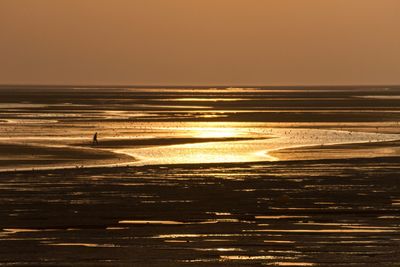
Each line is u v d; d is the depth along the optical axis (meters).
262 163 142.38
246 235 80.38
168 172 128.88
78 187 111.75
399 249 74.12
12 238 78.75
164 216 90.88
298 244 76.25
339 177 124.06
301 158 153.25
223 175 125.81
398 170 132.88
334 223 86.69
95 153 158.38
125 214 91.88
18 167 135.75
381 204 99.19
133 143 180.88
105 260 70.25
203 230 82.94
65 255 71.88
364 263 69.12
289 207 97.00
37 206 96.38
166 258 70.94
